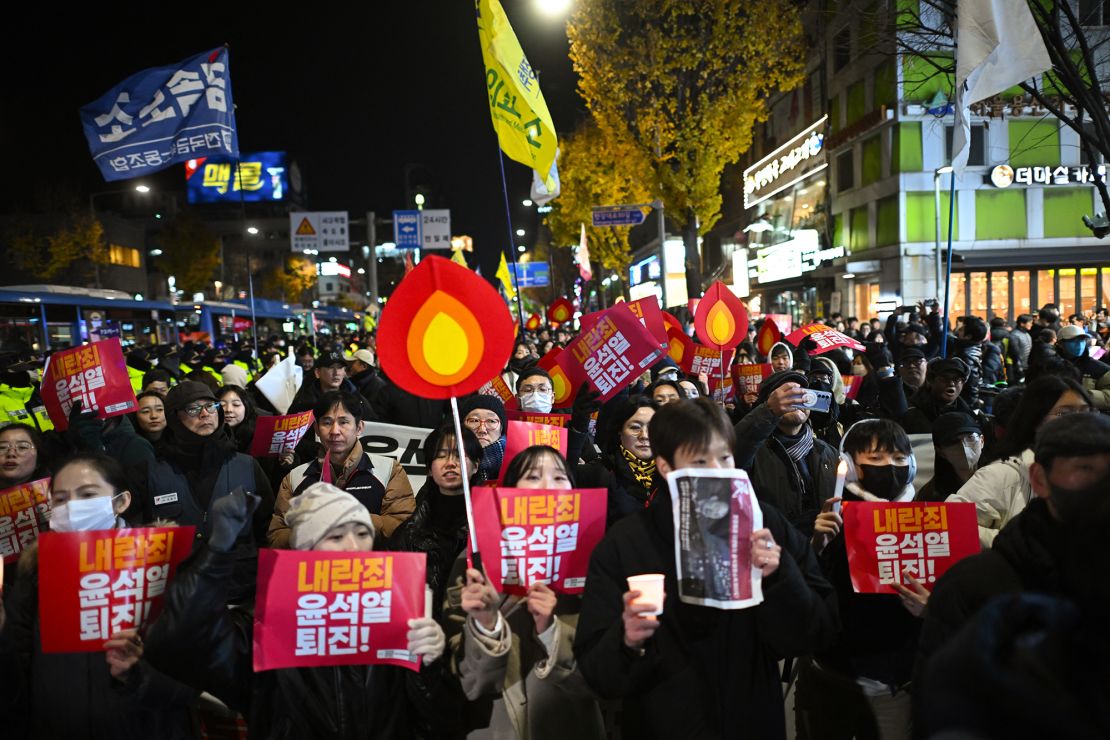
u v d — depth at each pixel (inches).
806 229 1437.0
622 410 180.2
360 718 106.2
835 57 1285.7
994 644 44.8
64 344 948.6
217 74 439.5
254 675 108.7
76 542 106.3
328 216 1115.9
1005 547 85.9
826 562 127.6
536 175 380.2
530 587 111.9
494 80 313.6
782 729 106.0
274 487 247.0
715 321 286.8
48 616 105.1
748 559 96.5
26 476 182.2
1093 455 78.3
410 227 1135.6
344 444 188.5
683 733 100.2
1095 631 49.0
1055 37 261.0
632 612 90.2
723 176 1966.0
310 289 3870.6
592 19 833.5
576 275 2127.2
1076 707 41.1
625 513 158.9
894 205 1112.2
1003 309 1124.5
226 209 4281.5
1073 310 1124.5
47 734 112.4
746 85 829.2
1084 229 1097.4
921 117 1076.5
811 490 181.6
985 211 1095.0
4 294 872.3
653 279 2352.4
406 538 149.3
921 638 90.7
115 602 106.7
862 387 319.0
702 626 102.1
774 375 168.2
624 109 870.4
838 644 127.5
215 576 100.3
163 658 99.0
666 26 823.1
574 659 115.5
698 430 101.7
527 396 234.5
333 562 104.2
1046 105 272.2
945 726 43.1
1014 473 136.0
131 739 113.7
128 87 433.7
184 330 1314.0
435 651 104.0
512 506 115.6
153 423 260.2
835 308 1307.8
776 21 792.9
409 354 123.4
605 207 864.3
